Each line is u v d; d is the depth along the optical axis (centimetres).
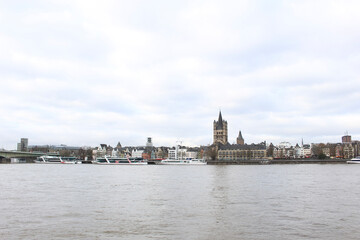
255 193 6869
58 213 4747
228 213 4728
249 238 3509
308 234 3653
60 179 10794
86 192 7119
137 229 3856
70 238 3503
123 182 9606
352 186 8288
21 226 3991
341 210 4962
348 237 3541
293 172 14712
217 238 3506
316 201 5791
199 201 5797
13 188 7894
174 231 3772
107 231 3769
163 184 8912
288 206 5288
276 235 3616
